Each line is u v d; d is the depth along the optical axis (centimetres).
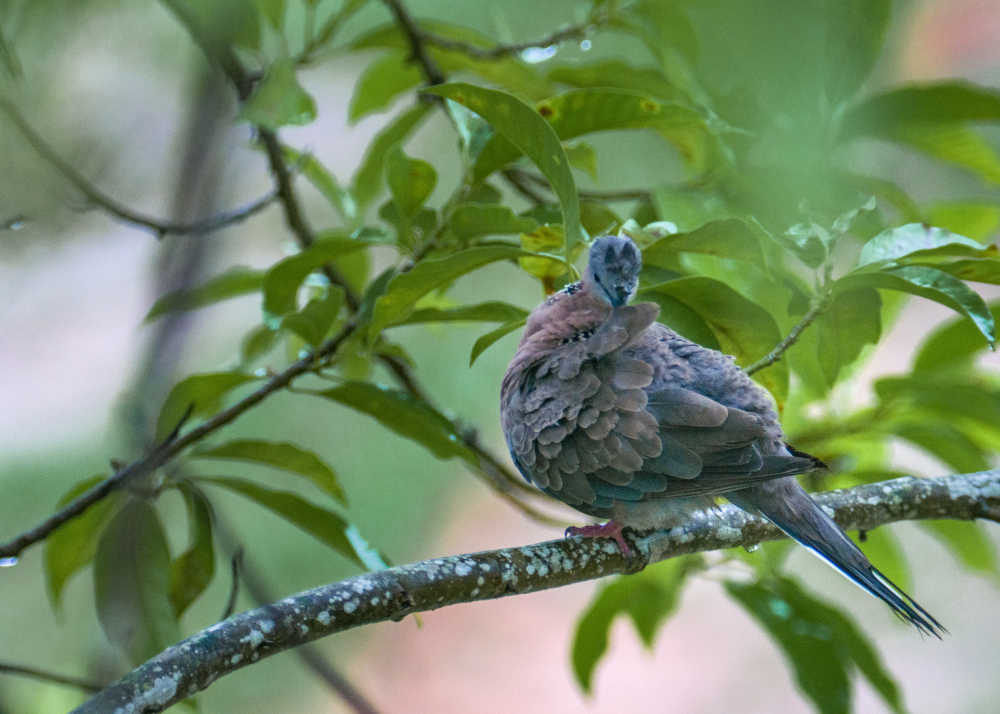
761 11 577
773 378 607
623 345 595
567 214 599
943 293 599
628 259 601
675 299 606
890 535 620
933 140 610
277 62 605
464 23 623
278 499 607
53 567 611
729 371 605
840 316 605
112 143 604
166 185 613
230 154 616
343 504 609
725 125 605
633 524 604
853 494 605
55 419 712
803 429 615
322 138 694
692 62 612
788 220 600
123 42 600
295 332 606
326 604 592
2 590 683
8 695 625
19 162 598
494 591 597
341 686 620
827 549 601
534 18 614
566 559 600
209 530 608
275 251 654
